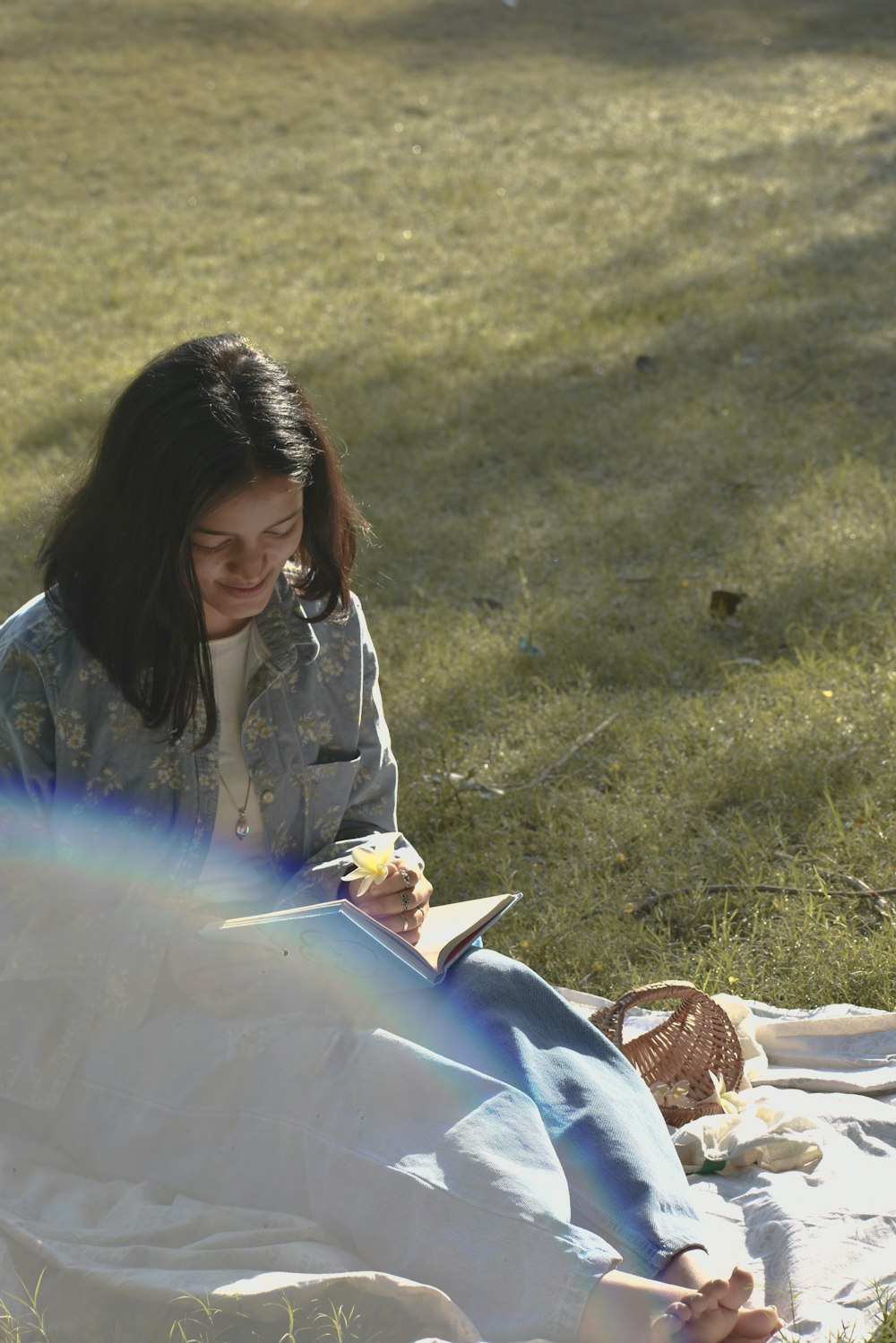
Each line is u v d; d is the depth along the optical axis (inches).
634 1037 127.3
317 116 780.0
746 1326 83.9
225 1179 97.3
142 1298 89.9
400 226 589.6
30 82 844.0
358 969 97.7
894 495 269.3
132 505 88.8
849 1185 104.1
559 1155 92.5
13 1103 103.3
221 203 646.5
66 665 97.4
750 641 224.2
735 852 165.8
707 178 611.5
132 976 98.2
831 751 183.5
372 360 414.9
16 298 528.7
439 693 215.3
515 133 726.5
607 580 251.6
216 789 101.3
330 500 101.5
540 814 179.8
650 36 935.7
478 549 275.9
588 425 333.7
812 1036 128.6
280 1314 88.1
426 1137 91.8
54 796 100.0
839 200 550.6
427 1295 85.7
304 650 104.5
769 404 332.8
